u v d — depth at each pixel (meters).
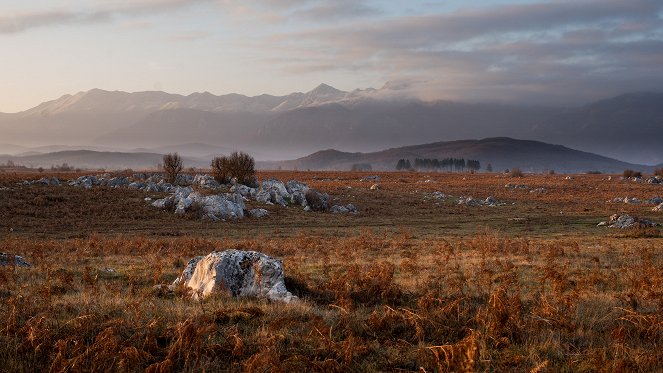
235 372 8.03
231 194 58.59
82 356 7.89
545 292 13.16
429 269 18.44
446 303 11.41
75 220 47.91
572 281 15.22
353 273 14.31
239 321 10.34
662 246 28.78
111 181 67.94
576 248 24.89
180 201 54.44
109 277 17.22
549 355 8.84
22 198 53.91
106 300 11.83
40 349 8.46
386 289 12.68
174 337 9.00
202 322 9.80
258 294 12.52
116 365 8.04
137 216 51.41
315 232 44.00
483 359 8.42
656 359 8.34
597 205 72.69
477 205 71.44
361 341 9.17
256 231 44.78
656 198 76.25
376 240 32.44
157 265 17.16
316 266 19.75
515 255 23.94
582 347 9.29
